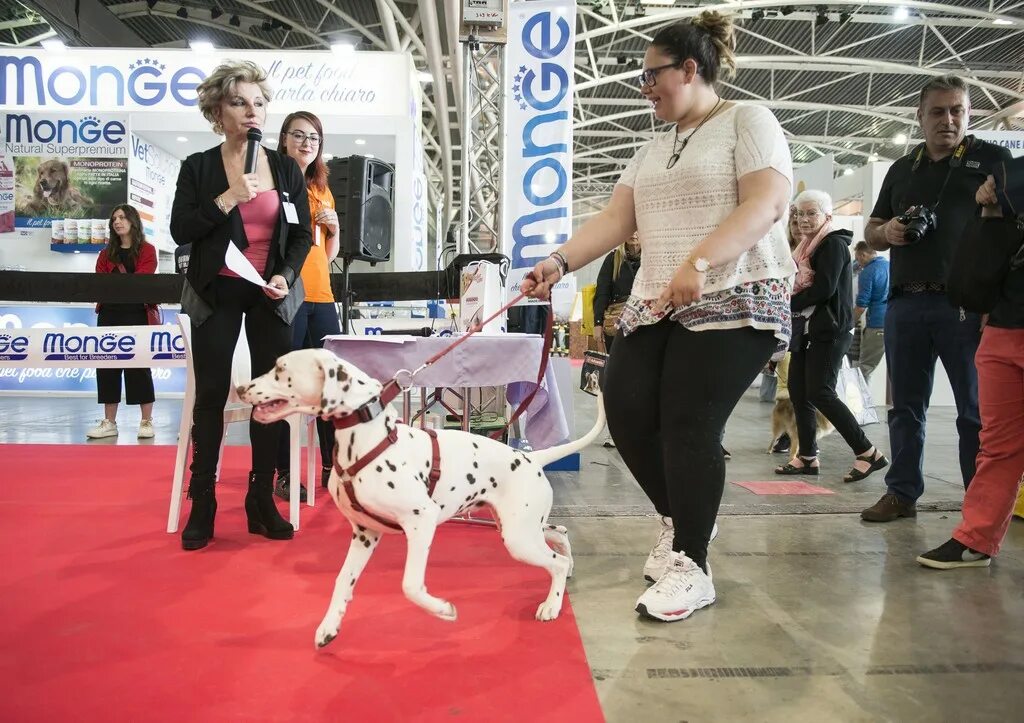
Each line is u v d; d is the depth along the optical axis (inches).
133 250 239.8
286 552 112.4
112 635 80.5
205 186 114.7
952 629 85.8
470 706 65.5
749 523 135.4
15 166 374.3
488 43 228.5
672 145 93.7
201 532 114.3
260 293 119.3
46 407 303.0
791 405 211.2
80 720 62.1
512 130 205.9
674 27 91.8
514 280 207.6
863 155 1071.0
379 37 624.4
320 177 156.7
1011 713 66.1
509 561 109.6
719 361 86.4
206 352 114.6
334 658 75.0
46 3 410.6
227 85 110.2
